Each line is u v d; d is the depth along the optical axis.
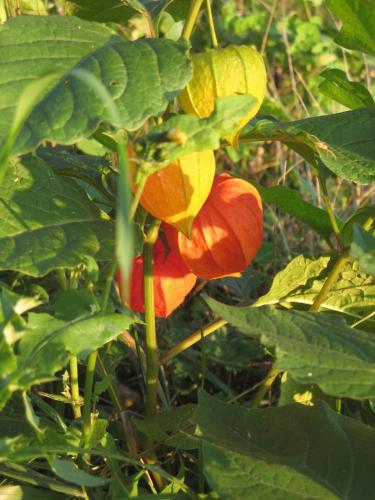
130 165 0.53
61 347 0.51
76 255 0.54
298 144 0.63
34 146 0.48
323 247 1.01
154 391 0.65
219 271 0.60
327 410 0.59
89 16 0.69
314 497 0.53
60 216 0.57
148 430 0.63
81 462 0.60
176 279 0.63
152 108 0.50
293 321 0.53
